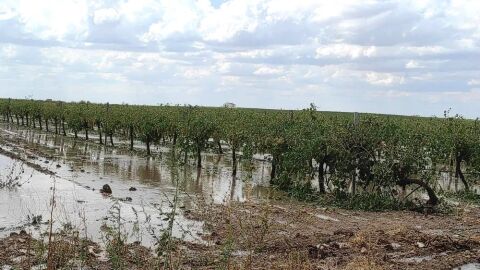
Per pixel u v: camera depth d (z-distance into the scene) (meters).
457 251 11.51
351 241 11.55
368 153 17.38
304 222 13.86
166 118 32.03
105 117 37.25
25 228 11.88
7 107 62.75
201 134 25.83
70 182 19.20
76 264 9.05
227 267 8.41
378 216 15.55
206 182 21.23
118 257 8.64
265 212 11.36
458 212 16.44
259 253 10.43
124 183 20.03
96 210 14.30
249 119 30.06
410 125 29.72
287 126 21.77
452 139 22.39
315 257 10.36
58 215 13.04
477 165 22.36
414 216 15.66
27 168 22.56
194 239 11.30
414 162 17.23
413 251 11.17
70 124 42.00
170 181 21.00
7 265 8.98
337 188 17.88
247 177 15.17
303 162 19.19
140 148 35.78
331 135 18.25
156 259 8.87
